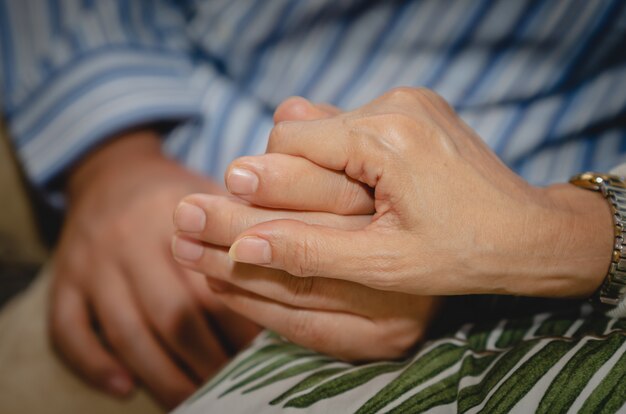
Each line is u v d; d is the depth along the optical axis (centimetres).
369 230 38
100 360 54
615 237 40
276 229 38
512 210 39
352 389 40
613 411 37
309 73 57
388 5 54
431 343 42
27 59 67
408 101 40
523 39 52
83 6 68
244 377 42
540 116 52
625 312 41
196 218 40
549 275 40
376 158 38
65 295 57
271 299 41
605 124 51
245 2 60
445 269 38
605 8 50
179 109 63
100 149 65
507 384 38
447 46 53
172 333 53
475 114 54
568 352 39
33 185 66
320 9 56
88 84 63
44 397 53
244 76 62
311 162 39
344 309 41
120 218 57
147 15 70
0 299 66
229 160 60
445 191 38
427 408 39
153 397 54
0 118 69
